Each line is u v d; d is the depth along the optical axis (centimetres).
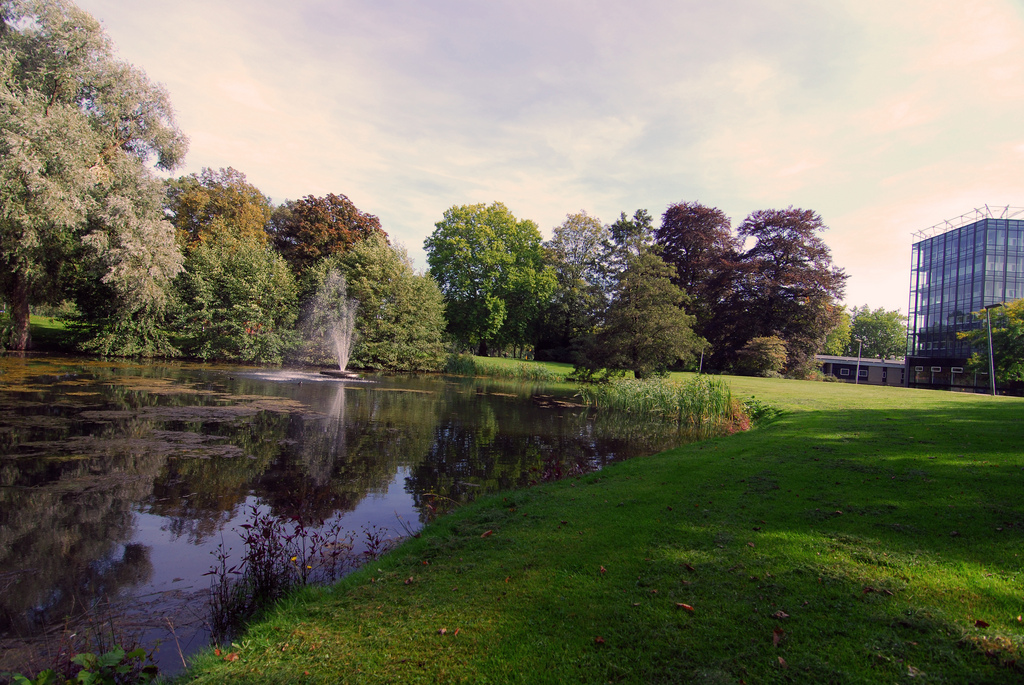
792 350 3950
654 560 397
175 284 2831
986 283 4869
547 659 274
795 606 316
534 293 4400
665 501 561
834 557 381
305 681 265
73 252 2219
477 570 404
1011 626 278
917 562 365
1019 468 592
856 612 304
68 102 2111
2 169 1739
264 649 303
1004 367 3319
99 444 892
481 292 4319
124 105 2266
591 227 4841
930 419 1054
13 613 387
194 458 846
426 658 281
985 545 388
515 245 4522
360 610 347
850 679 243
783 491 569
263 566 454
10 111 1803
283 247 4197
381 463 901
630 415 1695
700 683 246
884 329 7975
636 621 308
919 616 293
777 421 1239
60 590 426
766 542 419
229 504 651
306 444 1005
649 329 2628
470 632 307
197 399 1465
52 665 316
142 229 2220
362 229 4172
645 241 4397
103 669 289
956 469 604
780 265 4094
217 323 2838
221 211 3759
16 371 1762
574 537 463
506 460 973
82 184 1958
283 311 3120
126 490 679
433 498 721
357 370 3159
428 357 3372
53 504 616
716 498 558
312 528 592
